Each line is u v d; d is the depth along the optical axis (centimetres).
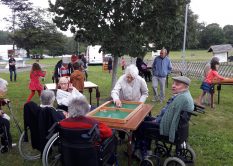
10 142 537
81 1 834
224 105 974
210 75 927
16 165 483
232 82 910
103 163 358
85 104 350
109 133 362
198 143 582
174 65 2175
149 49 918
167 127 424
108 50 878
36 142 459
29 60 5669
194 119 775
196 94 1217
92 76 2133
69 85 625
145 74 1620
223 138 616
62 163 365
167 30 908
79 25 875
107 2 855
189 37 4466
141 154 480
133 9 873
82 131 333
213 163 489
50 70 2866
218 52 3159
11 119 764
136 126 407
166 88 1366
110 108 494
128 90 579
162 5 864
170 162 434
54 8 878
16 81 1784
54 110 437
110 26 888
